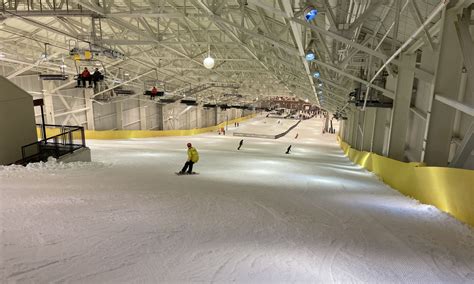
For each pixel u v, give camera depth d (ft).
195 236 13.08
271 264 10.57
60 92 82.69
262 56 51.80
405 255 12.17
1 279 8.51
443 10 21.66
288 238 13.65
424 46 29.89
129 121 111.04
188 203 19.16
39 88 77.36
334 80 61.67
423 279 10.05
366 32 38.68
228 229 14.40
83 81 44.37
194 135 140.87
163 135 119.55
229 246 12.13
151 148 67.87
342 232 15.01
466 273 10.68
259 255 11.36
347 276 9.98
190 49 63.67
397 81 36.32
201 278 9.25
